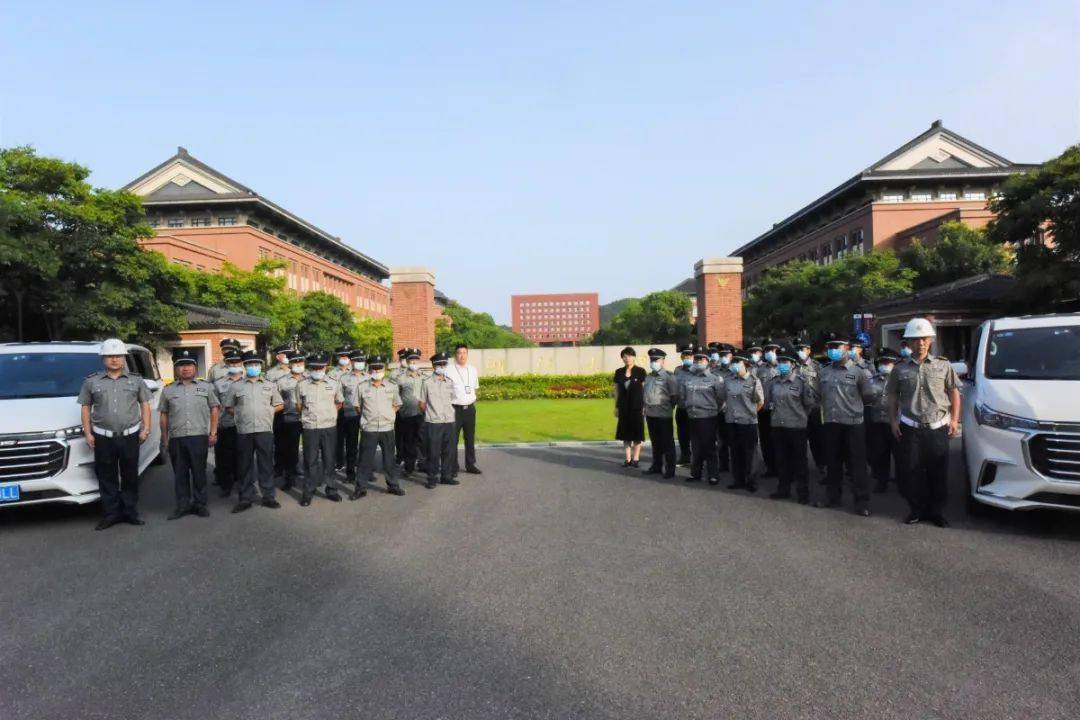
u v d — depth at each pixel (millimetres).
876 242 43406
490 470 9867
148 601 4668
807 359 8242
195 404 7305
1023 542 5688
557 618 4215
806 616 4176
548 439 13148
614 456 11062
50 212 19516
